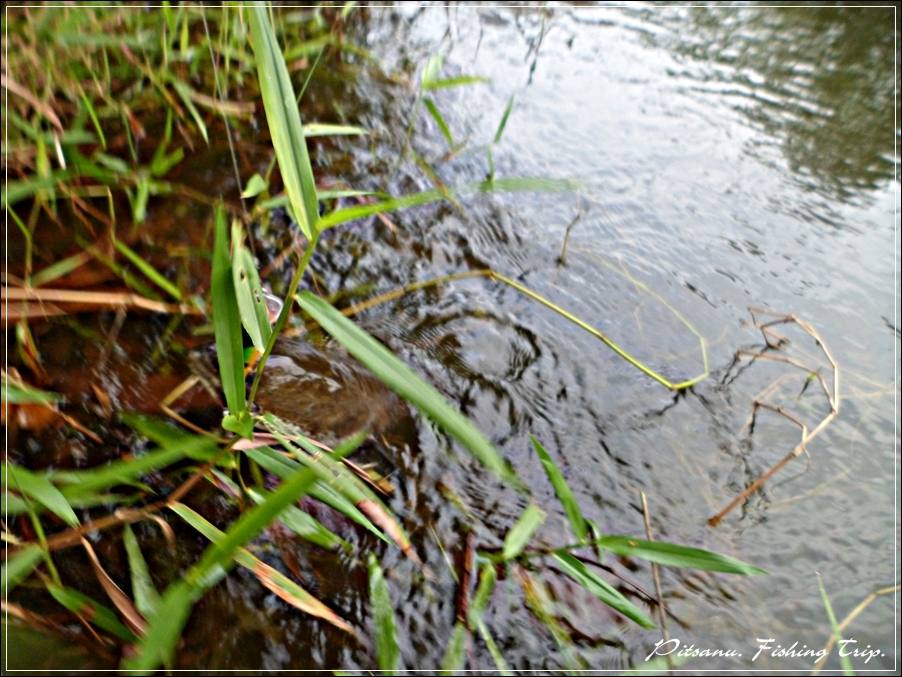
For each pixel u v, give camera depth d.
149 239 0.62
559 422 0.54
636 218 0.75
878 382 0.61
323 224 0.36
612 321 0.63
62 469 0.44
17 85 0.65
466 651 0.40
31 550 0.36
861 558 0.48
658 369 0.59
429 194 0.40
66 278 0.57
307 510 0.45
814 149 0.91
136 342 0.53
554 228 0.72
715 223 0.77
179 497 0.43
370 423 0.49
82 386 0.49
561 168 0.81
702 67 1.05
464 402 0.53
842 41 1.17
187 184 0.69
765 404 0.57
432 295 0.62
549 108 0.91
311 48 0.91
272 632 0.39
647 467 0.52
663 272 0.69
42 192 0.62
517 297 0.63
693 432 0.55
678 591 0.45
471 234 0.69
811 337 0.65
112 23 0.84
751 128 0.93
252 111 0.80
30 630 0.37
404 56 0.95
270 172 0.71
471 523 0.46
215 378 0.51
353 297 0.60
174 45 0.86
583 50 1.05
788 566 0.47
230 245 0.62
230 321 0.36
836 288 0.70
